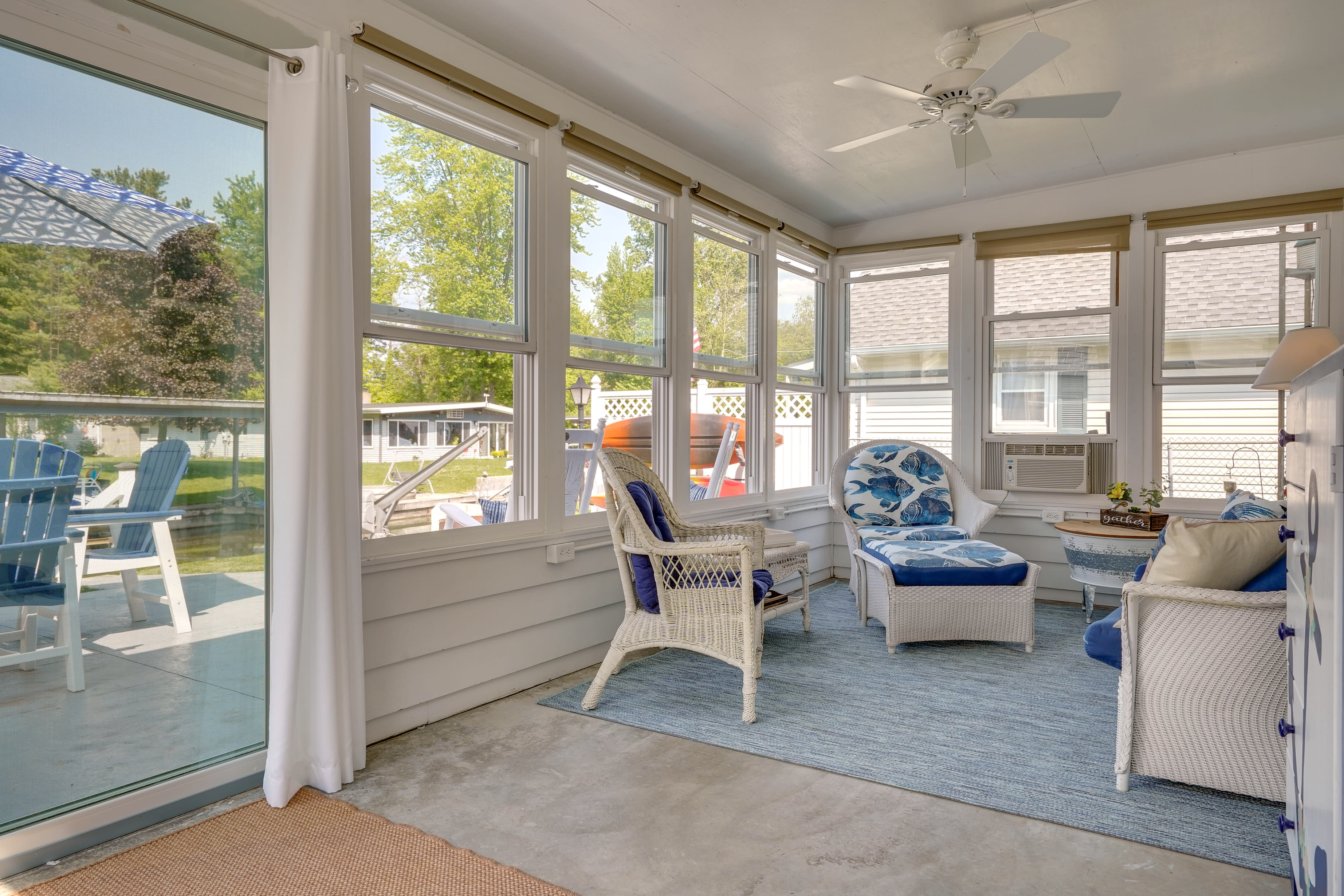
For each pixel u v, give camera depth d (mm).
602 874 1908
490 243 3217
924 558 3850
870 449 5094
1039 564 5016
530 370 3412
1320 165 4277
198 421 2303
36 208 1946
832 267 5863
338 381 2414
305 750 2400
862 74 3396
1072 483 4984
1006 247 5145
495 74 3191
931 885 1859
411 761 2582
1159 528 4328
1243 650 2168
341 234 2424
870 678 3453
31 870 1930
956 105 2840
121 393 2127
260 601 2463
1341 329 4273
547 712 3053
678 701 3168
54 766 2004
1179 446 4754
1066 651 3893
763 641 4066
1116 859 1974
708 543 2916
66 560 2027
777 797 2314
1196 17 2902
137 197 2143
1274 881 1872
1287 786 1786
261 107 2418
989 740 2746
